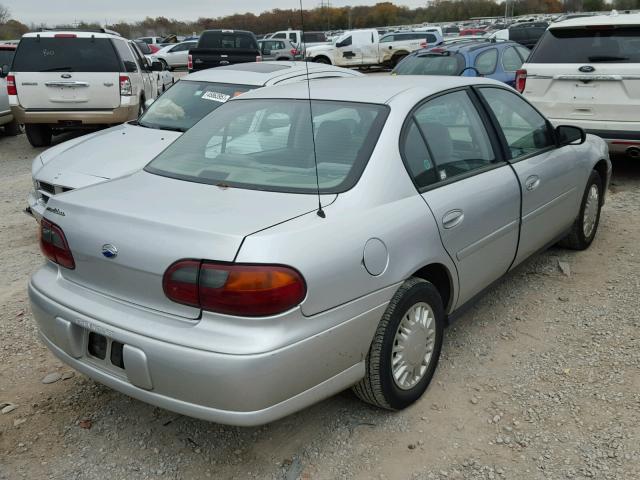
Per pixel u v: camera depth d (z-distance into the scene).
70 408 3.28
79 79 10.12
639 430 2.94
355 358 2.76
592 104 7.02
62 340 2.86
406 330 3.02
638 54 6.79
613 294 4.43
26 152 11.28
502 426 3.03
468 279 3.49
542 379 3.41
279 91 3.81
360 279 2.68
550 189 4.32
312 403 2.61
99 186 3.19
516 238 3.95
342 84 3.78
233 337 2.38
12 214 7.05
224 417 2.43
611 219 6.13
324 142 3.17
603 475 2.68
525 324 4.06
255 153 3.30
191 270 2.43
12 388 3.47
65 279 2.95
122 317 2.62
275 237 2.44
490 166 3.76
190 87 7.04
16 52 10.22
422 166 3.21
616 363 3.53
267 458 2.86
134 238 2.60
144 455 2.91
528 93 7.49
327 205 2.74
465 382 3.41
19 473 2.79
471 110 3.79
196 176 3.18
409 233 2.94
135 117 10.70
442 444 2.92
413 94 3.41
